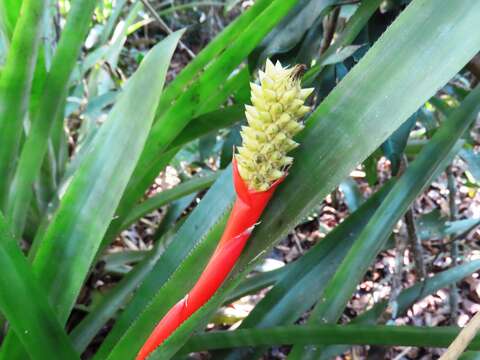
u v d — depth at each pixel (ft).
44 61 1.89
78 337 2.01
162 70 1.45
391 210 1.64
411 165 1.68
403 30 1.03
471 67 1.73
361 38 1.77
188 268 1.28
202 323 1.24
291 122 0.97
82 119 3.41
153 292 1.65
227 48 1.59
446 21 0.97
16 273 1.20
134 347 1.32
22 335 1.23
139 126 1.43
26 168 1.79
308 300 1.85
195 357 2.41
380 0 1.60
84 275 1.43
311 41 1.81
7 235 1.18
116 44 3.17
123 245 3.62
